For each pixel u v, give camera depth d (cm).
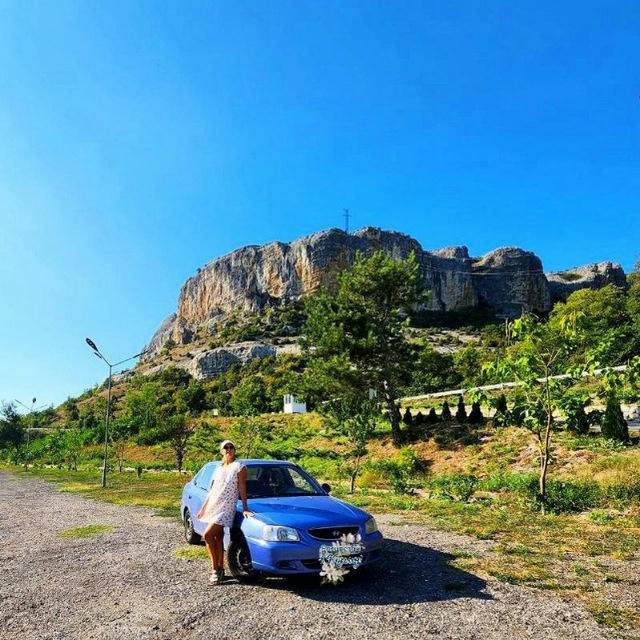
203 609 544
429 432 2969
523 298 18962
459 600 552
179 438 3725
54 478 3584
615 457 1748
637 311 6919
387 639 451
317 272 17912
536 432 1251
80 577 705
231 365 12975
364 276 3209
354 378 2916
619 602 541
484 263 19950
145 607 559
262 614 523
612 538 865
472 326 15225
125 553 852
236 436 3703
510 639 448
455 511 1221
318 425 4203
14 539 1063
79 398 16525
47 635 489
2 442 7625
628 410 2630
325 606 543
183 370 14038
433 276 18200
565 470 1762
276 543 594
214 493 653
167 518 1274
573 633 459
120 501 1753
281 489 751
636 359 1119
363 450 1930
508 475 1783
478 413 2936
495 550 789
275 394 7275
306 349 3306
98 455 5638
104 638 476
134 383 14600
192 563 759
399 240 19062
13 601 604
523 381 1209
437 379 4688
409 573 664
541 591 580
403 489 1745
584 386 2641
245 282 19862
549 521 1045
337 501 712
